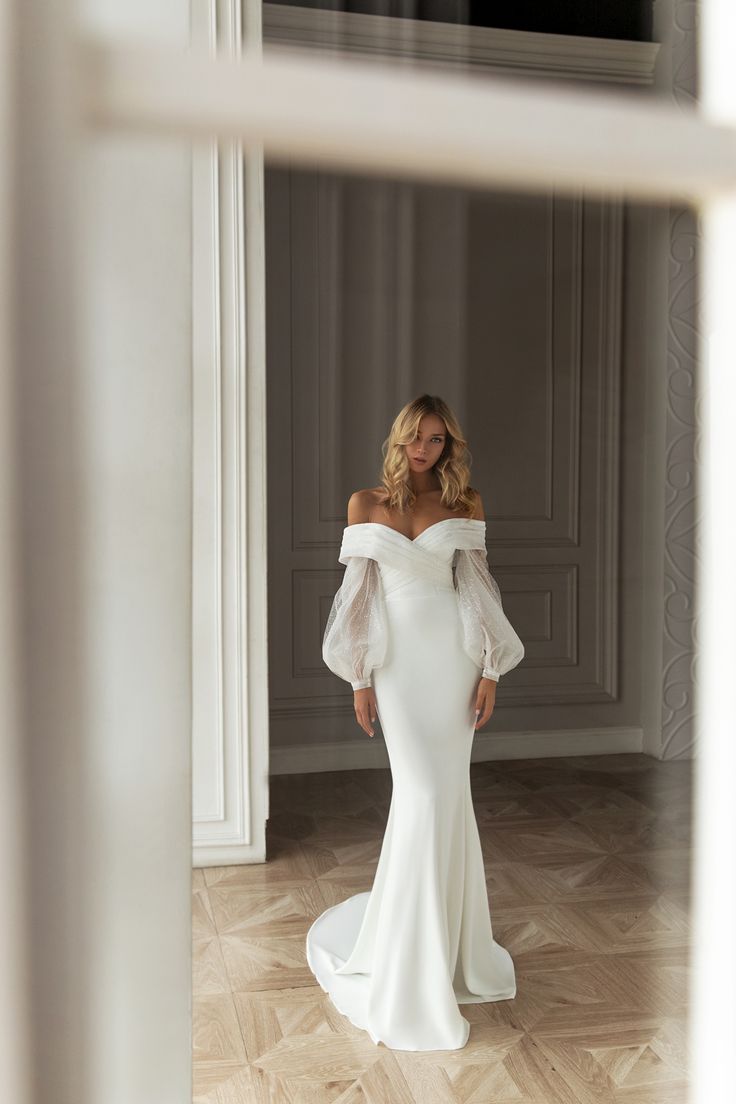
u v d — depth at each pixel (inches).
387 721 61.2
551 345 49.1
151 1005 15.0
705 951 22.0
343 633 60.0
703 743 21.4
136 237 13.9
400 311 50.6
